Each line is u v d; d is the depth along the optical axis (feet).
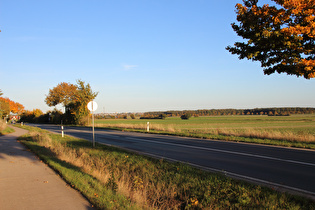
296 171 25.76
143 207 15.74
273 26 20.11
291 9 18.61
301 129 124.88
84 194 16.81
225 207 16.43
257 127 148.36
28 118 298.76
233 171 25.96
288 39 19.29
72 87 241.55
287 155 35.50
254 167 27.76
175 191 19.40
